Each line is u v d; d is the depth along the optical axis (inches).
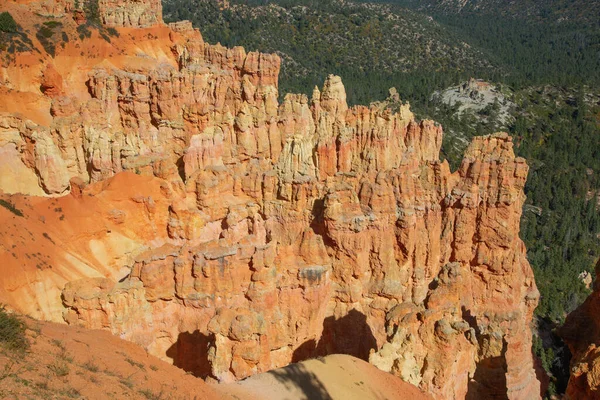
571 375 1203.9
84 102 2603.3
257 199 2285.9
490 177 2281.0
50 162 2225.6
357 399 1315.2
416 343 1531.7
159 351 1624.0
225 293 1642.5
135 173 2130.9
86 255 1863.9
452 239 2321.6
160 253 1624.0
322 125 2534.5
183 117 2672.2
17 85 2561.5
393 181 2208.4
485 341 1851.6
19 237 1662.2
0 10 2792.8
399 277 2201.0
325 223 2087.8
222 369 1414.9
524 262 2474.2
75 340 1083.9
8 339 917.2
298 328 1760.6
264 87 2691.9
